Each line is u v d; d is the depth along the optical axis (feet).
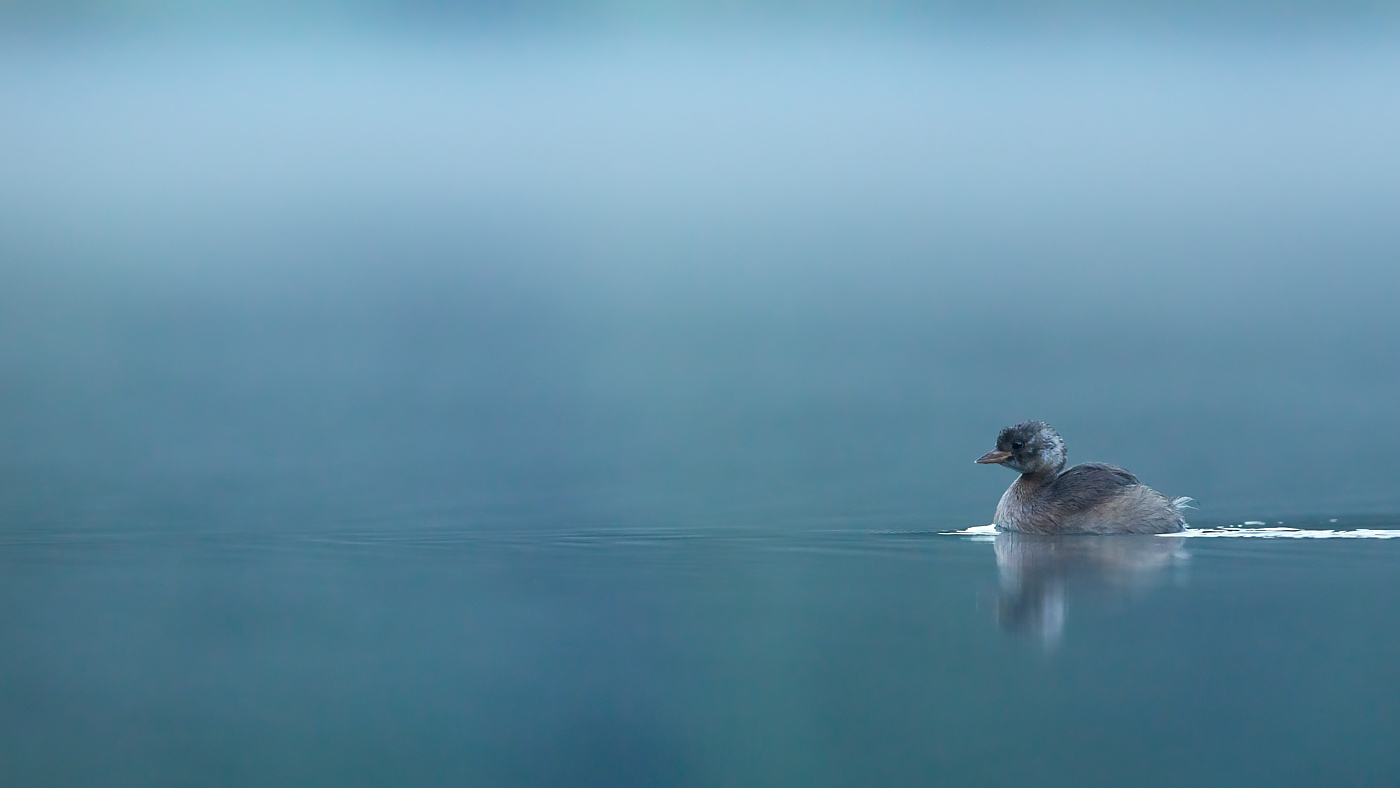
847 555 66.44
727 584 58.03
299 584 58.95
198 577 60.75
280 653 46.91
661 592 56.70
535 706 41.22
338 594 56.80
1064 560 63.77
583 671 44.70
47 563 64.59
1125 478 74.84
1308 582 57.16
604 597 56.13
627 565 64.03
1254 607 52.34
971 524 78.33
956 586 57.47
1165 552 66.03
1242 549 66.44
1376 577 58.34
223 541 71.97
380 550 68.90
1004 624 50.29
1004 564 62.85
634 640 48.32
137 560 65.72
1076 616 51.19
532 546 69.72
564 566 63.52
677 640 48.08
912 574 60.54
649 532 75.31
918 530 76.23
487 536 73.46
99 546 70.28
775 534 73.82
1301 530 73.36
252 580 59.88
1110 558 64.28
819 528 76.64
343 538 73.20
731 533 74.18
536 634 49.21
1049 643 47.29
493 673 44.01
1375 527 74.69
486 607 53.36
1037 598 54.60
